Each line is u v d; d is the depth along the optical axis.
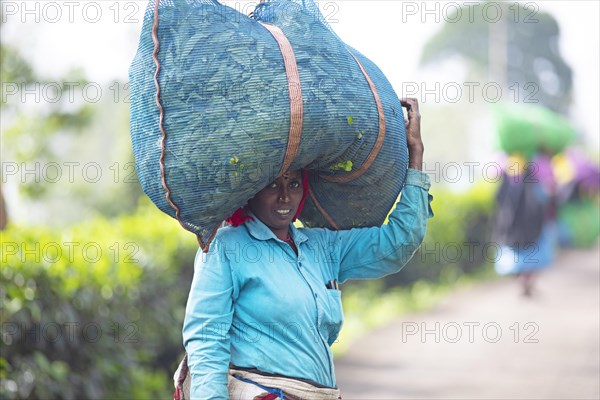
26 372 7.39
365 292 18.06
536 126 19.81
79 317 8.02
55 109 16.91
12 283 7.23
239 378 4.42
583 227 27.22
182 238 10.54
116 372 8.51
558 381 11.24
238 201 4.23
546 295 18.70
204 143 4.07
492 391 10.86
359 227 4.95
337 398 4.58
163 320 9.52
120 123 26.33
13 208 16.95
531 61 63.53
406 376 11.88
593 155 44.66
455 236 20.88
